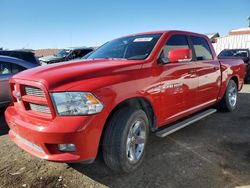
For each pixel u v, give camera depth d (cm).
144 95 320
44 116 270
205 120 527
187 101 413
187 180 295
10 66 586
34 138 266
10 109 338
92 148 265
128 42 412
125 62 330
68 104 257
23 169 327
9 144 410
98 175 310
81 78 274
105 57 395
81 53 1712
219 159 346
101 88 271
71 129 252
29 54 857
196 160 344
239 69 609
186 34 435
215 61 506
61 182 296
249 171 313
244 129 471
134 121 304
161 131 377
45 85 263
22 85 295
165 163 336
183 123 414
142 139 325
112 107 279
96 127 264
